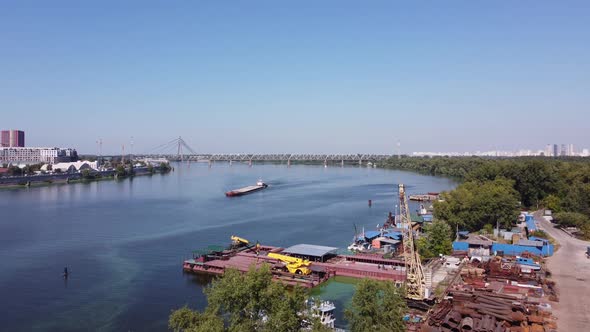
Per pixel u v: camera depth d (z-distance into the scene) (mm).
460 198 162000
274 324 53406
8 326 79250
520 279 96125
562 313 76562
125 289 98688
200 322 56312
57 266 115750
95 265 117188
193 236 154750
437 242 125438
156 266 117312
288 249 128250
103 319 82375
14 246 136875
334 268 113438
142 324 80250
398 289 65875
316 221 185750
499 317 69000
